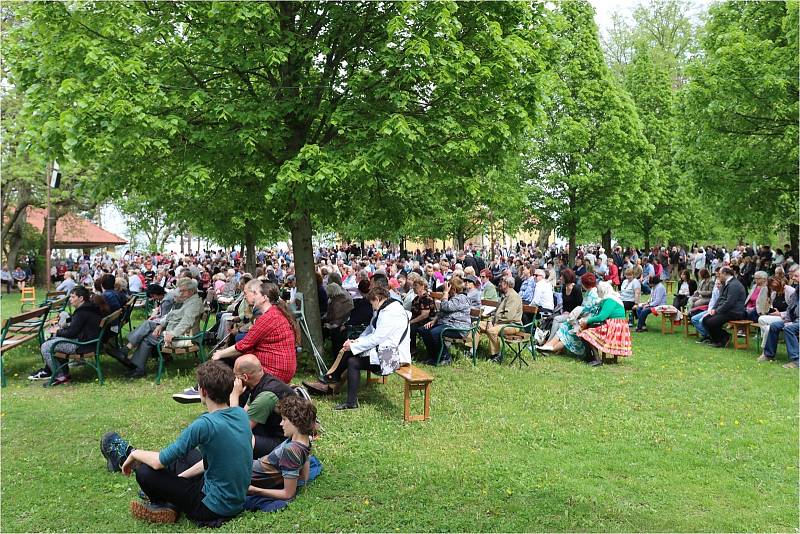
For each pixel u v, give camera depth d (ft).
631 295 50.11
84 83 26.45
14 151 77.51
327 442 20.70
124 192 36.83
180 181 27.50
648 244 111.65
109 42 27.58
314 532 14.44
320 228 42.98
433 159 31.27
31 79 28.30
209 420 14.51
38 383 29.37
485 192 35.65
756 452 19.79
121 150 27.86
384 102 29.07
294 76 30.71
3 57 28.78
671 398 26.63
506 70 29.01
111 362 34.17
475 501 16.02
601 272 70.90
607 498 16.22
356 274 53.36
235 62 27.73
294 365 22.07
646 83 106.93
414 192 38.86
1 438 21.01
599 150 81.10
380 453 19.65
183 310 30.89
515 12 30.60
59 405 25.20
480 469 18.20
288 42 28.30
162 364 30.17
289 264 96.68
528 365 33.94
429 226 115.34
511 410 24.68
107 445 18.16
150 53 27.25
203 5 27.66
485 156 31.48
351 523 14.80
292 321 22.39
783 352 38.06
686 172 57.82
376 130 27.43
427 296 37.11
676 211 105.91
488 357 36.01
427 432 21.86
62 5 27.68
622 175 79.61
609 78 83.25
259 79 32.50
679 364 34.30
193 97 26.09
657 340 43.45
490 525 14.70
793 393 27.45
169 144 28.32
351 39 29.94
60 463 18.75
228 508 14.79
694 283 51.34
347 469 18.17
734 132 53.47
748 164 52.85
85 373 31.50
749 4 60.29
